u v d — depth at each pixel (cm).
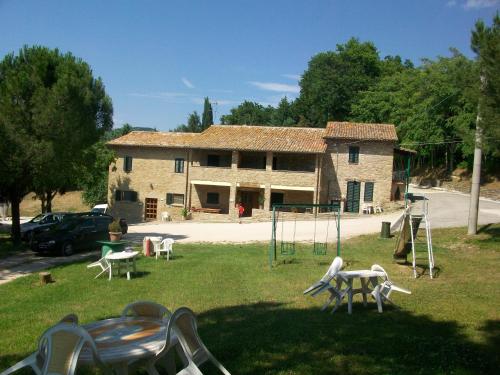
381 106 6278
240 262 1708
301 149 4041
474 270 1394
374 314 908
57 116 2152
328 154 4191
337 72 7125
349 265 1566
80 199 6172
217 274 1454
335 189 4178
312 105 7438
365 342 726
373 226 2938
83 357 497
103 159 4222
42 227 2633
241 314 931
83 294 1208
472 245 1839
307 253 1916
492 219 2727
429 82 5600
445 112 5578
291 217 3844
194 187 4478
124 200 4569
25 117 2164
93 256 2056
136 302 638
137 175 4538
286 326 823
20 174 2281
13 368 530
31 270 1720
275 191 4316
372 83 7081
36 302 1130
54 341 480
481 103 1563
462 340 736
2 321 949
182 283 1317
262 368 623
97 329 592
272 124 8825
